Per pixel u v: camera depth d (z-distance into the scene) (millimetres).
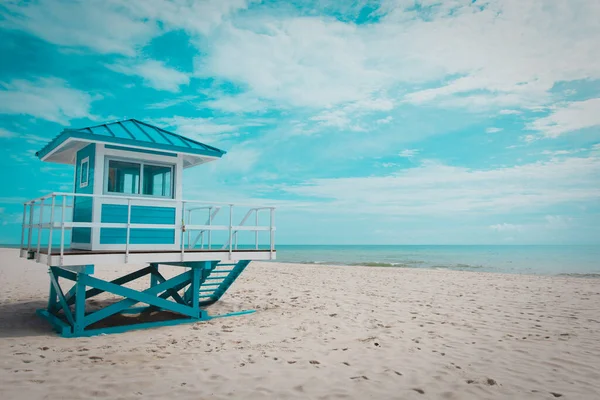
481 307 10602
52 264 6938
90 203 8422
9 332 7477
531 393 4730
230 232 9047
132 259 7688
